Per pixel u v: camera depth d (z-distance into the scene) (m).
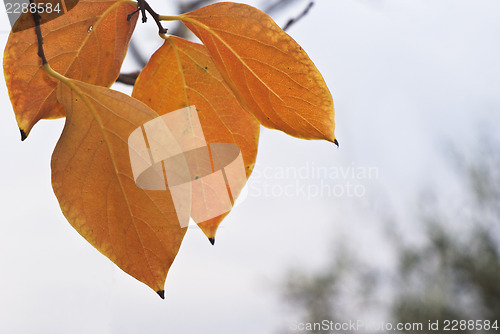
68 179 0.55
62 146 0.55
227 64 0.58
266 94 0.58
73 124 0.55
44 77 0.56
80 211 0.55
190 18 0.57
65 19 0.57
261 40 0.57
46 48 0.57
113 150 0.55
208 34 0.58
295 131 0.58
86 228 0.55
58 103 0.58
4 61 0.56
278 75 0.57
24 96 0.56
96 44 0.58
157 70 0.60
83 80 0.59
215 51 0.58
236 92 0.58
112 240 0.55
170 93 0.60
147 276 0.55
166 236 0.55
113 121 0.55
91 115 0.55
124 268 0.55
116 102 0.55
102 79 0.59
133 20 0.59
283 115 0.58
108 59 0.59
